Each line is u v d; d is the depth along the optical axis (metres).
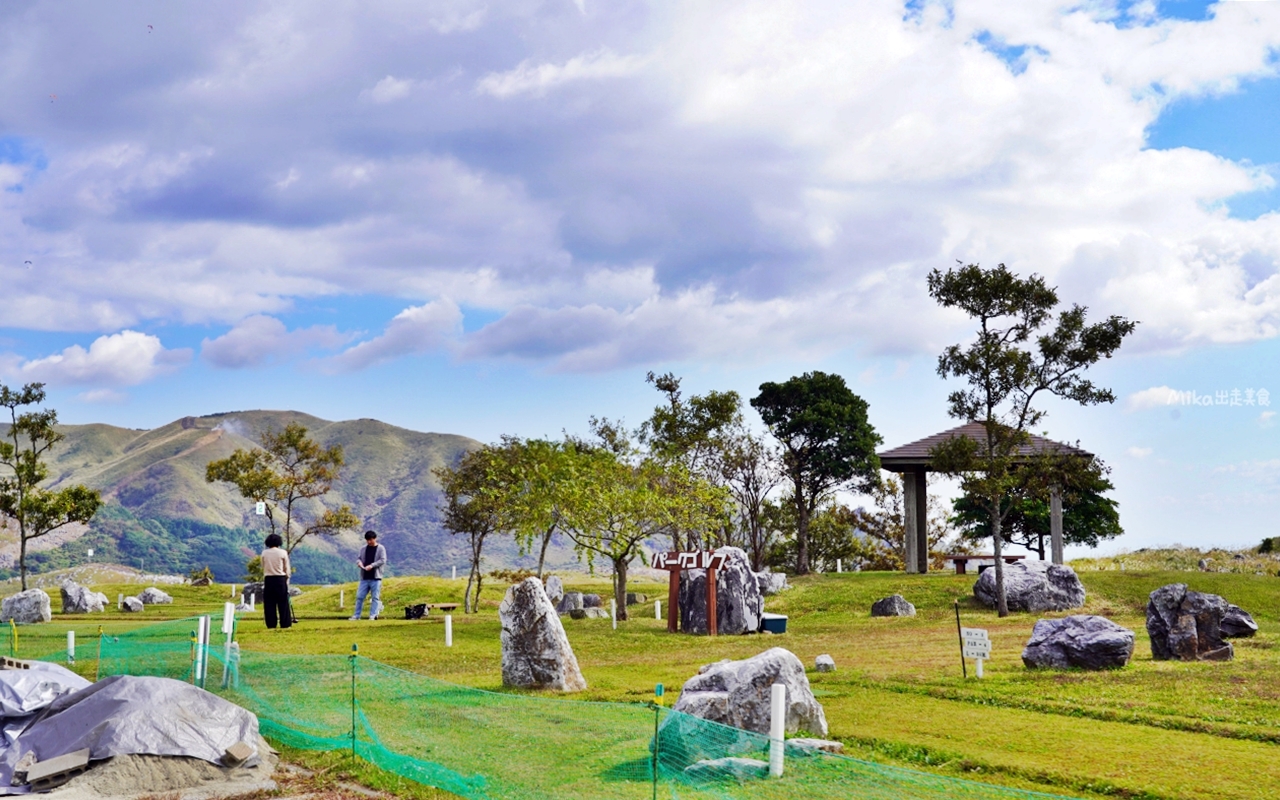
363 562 37.44
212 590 59.59
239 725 14.70
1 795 12.85
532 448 44.44
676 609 38.69
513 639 21.52
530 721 16.91
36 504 50.88
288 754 15.24
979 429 60.66
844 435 78.00
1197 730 16.80
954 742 15.77
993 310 43.19
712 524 46.47
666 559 39.09
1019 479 43.16
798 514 81.81
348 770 14.17
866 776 13.00
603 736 15.58
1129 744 15.65
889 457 57.56
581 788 12.63
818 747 13.85
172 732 13.98
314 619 38.41
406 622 36.50
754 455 74.75
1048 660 24.50
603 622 42.47
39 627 35.03
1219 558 62.12
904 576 53.56
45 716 14.89
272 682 20.91
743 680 14.82
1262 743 15.83
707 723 13.88
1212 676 22.48
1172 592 26.67
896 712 18.50
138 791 13.23
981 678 22.53
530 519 42.38
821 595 47.94
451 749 14.84
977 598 45.12
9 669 16.25
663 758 13.77
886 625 38.91
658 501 43.03
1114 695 20.12
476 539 46.81
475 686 21.66
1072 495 47.53
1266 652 27.11
